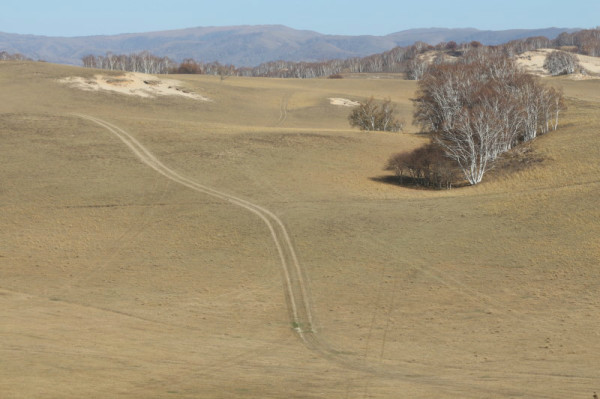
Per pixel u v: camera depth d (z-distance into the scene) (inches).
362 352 1262.3
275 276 1893.5
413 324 1487.5
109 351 1107.9
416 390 930.1
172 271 1946.4
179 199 2581.2
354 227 2272.4
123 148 3255.4
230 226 2310.5
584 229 2031.3
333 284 1815.9
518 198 2434.8
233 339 1344.7
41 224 2321.6
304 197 2642.7
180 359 1094.4
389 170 3191.4
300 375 1020.5
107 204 2512.3
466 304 1620.3
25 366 915.4
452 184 2999.5
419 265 1923.0
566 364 1153.4
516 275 1785.2
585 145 3176.7
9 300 1638.8
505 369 1116.5
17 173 2819.9
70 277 1894.7
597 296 1594.5
